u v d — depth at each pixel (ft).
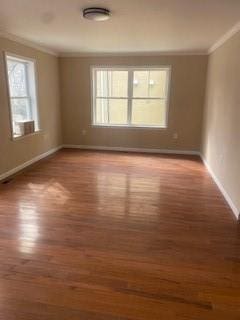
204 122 18.44
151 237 8.60
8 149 14.32
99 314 5.57
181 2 8.50
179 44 15.71
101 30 12.43
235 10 9.27
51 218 9.77
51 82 19.24
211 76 16.70
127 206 10.87
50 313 5.58
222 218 9.97
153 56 18.86
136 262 7.31
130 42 15.30
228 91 12.28
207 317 5.55
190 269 7.04
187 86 18.99
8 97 13.97
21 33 13.21
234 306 5.84
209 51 17.28
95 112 21.02
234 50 11.53
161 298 6.03
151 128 20.17
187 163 17.56
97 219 9.75
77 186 13.07
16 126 15.64
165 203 11.23
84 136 21.43
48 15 10.11
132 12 9.57
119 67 19.54
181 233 8.86
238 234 8.84
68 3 8.73
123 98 20.42
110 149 21.17
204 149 18.04
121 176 14.66
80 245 8.09
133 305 5.82
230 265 7.22
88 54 19.54
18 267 7.02
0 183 13.35
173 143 20.21
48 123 19.11
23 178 14.16
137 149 20.83
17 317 5.47
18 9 9.38
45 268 7.00
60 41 15.20
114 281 6.55
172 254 7.70
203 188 13.07
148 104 20.16
